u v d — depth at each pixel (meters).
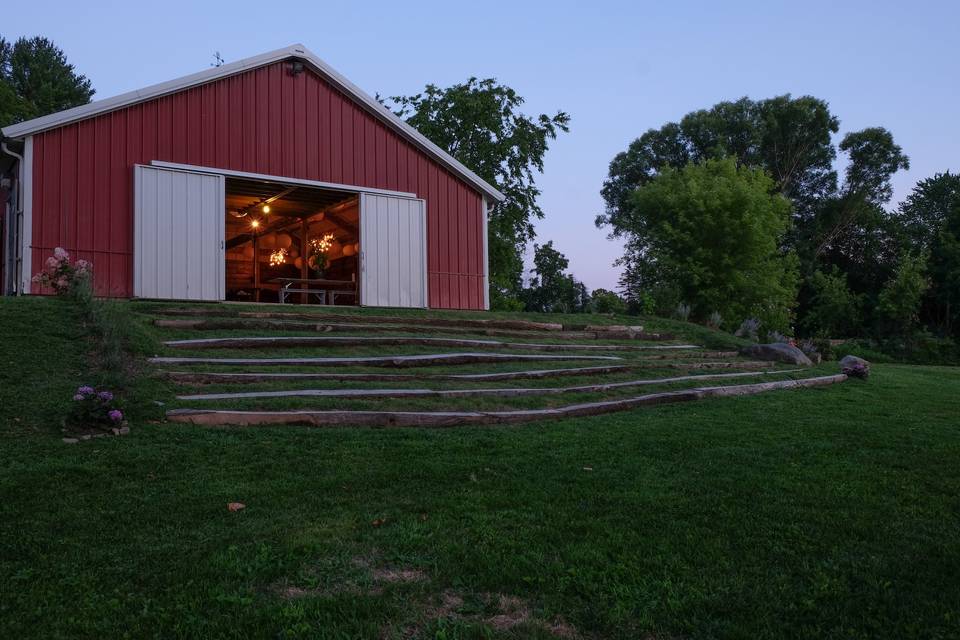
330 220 19.09
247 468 5.19
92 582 3.21
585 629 2.88
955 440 7.41
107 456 5.27
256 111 14.41
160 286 12.98
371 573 3.39
